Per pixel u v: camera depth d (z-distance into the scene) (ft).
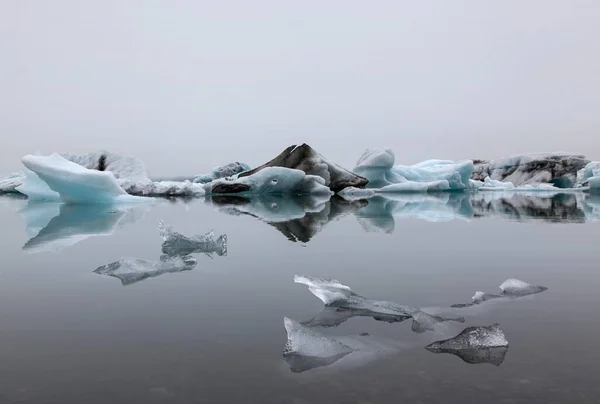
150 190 58.49
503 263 13.16
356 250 15.57
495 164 93.86
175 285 10.63
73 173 39.27
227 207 37.76
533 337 7.02
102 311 8.57
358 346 6.73
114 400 5.05
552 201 44.16
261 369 5.89
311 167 63.31
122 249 15.98
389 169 70.59
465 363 6.03
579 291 9.92
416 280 11.14
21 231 21.18
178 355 6.38
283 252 15.24
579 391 5.18
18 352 6.53
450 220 25.80
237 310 8.62
